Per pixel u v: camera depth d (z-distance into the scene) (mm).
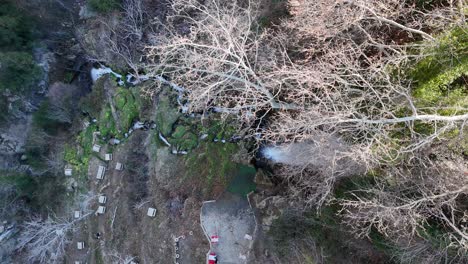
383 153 12266
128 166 23609
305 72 12336
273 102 13773
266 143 18516
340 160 13188
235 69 13773
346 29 12906
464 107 10805
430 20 11727
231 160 19766
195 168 20688
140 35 22844
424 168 11750
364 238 13344
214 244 18922
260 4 16047
